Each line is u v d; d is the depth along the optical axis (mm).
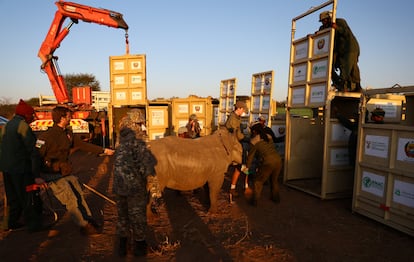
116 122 13891
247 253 4000
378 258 3918
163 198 6656
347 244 4328
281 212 5730
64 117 4438
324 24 6652
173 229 4844
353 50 6691
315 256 3949
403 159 4621
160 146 4949
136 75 11977
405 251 4121
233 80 10531
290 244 4301
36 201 4953
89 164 10633
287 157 7891
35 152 4070
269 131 7652
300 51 7230
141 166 3594
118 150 3693
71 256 3902
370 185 5250
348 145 6598
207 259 3828
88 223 4559
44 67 13312
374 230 4855
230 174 9461
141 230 3785
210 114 12094
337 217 5469
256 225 5035
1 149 4465
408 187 4555
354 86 6953
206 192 6176
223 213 5641
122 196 3754
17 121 4410
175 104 12375
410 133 4480
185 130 8453
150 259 3822
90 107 14898
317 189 7223
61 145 4352
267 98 8539
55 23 12750
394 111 7180
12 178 4438
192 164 4996
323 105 6457
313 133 8266
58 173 4363
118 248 4141
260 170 6078
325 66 6391
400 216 4707
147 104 12047
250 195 6895
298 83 7281
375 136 5137
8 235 4578
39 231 4707
